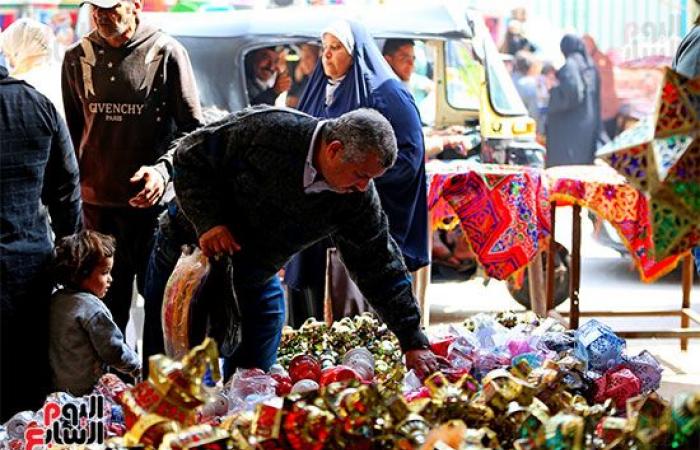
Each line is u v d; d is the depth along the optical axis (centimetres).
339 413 251
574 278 678
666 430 233
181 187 364
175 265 391
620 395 349
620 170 239
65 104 568
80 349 444
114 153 557
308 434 248
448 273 889
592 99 1220
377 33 877
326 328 436
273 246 373
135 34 553
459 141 891
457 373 358
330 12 881
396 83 578
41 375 446
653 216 236
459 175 650
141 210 562
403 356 376
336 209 359
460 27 905
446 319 855
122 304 574
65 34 945
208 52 854
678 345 787
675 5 1284
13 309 435
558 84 1215
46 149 444
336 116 582
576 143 1220
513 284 816
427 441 246
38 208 445
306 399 254
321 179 351
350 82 579
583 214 1195
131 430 252
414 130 573
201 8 973
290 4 1001
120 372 466
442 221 695
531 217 662
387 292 368
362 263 369
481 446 245
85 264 448
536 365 370
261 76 854
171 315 354
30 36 670
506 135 895
